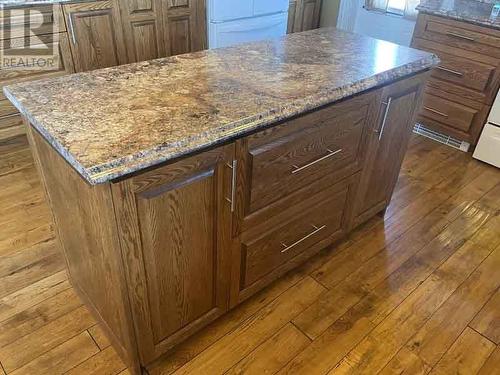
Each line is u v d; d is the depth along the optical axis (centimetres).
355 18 399
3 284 176
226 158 117
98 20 264
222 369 148
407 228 221
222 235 134
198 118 113
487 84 269
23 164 258
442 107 299
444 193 251
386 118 175
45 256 191
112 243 105
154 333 134
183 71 146
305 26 409
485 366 153
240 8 318
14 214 216
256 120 117
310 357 154
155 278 122
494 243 212
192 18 305
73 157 94
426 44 292
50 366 145
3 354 149
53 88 129
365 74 152
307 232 175
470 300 180
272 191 142
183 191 113
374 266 196
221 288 149
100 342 154
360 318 170
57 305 168
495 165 277
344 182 176
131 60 290
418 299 179
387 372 149
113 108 117
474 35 265
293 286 183
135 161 96
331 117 146
